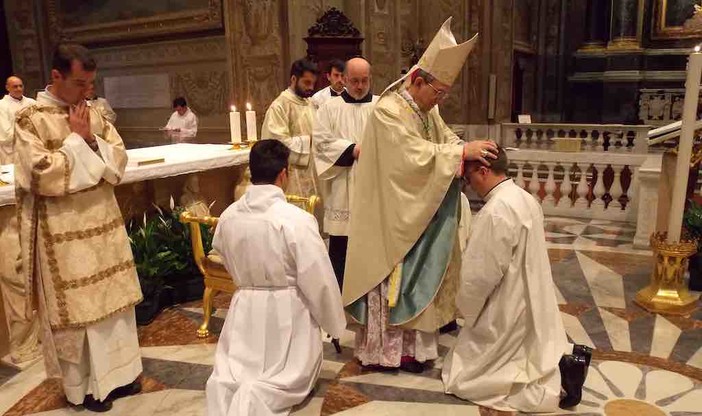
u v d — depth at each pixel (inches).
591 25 618.5
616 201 295.4
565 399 110.8
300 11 342.0
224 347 109.3
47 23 488.7
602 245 238.8
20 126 100.1
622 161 288.5
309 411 113.3
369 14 371.6
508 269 107.4
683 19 569.0
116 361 114.7
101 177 106.6
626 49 586.6
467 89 537.6
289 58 346.6
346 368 131.6
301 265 102.1
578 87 637.9
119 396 121.1
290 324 106.5
